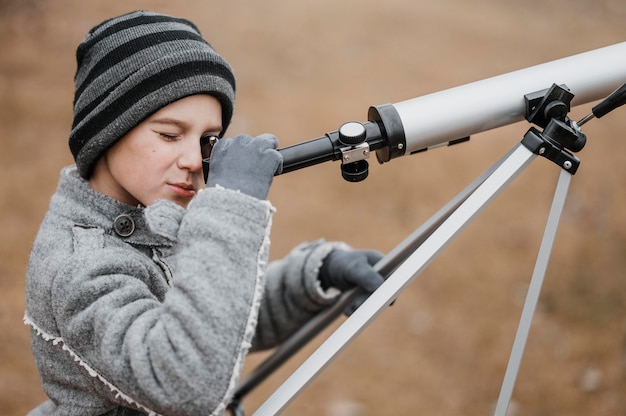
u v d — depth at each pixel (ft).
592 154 13.09
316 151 3.35
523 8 20.31
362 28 16.39
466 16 18.48
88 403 3.45
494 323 9.10
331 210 10.64
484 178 3.74
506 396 3.58
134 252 3.52
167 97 3.41
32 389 7.34
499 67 15.30
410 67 14.79
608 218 11.16
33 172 10.48
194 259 3.06
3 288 8.50
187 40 3.55
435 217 3.98
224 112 3.75
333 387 8.07
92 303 3.20
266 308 4.51
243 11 16.28
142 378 2.95
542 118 3.51
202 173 3.64
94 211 3.59
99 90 3.50
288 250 9.68
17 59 13.16
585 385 8.29
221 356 2.95
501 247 10.43
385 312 9.17
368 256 4.35
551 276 9.89
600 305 9.43
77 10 15.06
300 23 16.12
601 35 18.53
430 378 8.29
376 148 3.44
